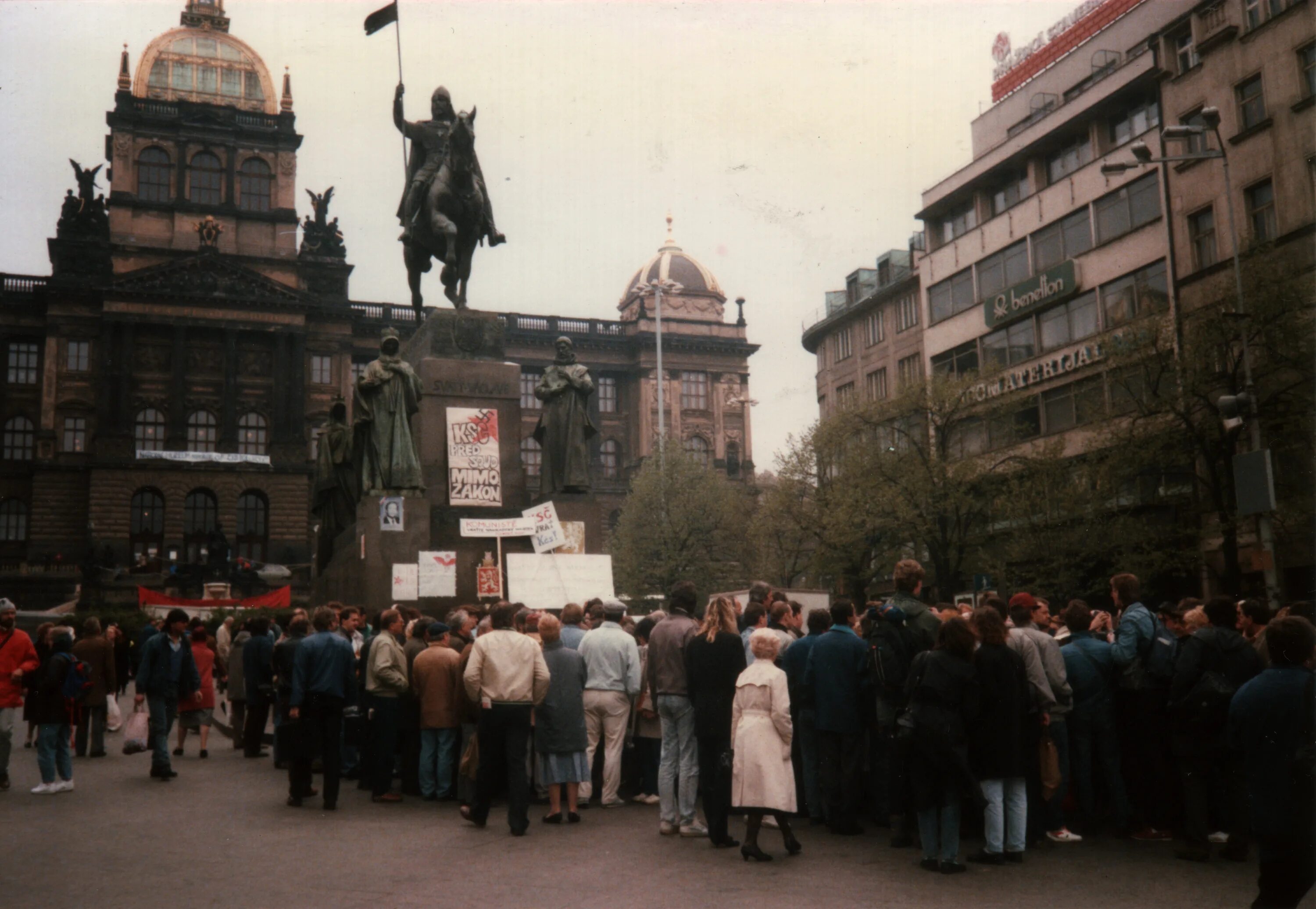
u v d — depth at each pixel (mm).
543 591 22188
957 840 11031
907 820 12328
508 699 13047
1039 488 41406
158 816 14367
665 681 12977
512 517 24438
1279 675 8984
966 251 61250
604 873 10984
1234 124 43375
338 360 101625
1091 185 51875
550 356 111750
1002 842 11367
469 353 25375
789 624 14594
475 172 26453
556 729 13562
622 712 15086
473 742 14398
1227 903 9875
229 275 97000
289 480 96125
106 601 82750
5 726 16625
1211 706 11375
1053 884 10578
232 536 94312
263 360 99250
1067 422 52469
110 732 27188
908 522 45312
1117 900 9961
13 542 93500
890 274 76188
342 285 103062
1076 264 52188
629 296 116812
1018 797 11523
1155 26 50844
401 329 105000
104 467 91688
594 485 110625
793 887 10422
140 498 93688
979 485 45938
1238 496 26375
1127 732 12984
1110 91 50344
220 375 97625
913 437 46625
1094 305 51438
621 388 115000
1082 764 13023
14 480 93625
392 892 10141
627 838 12781
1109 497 39406
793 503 57375
